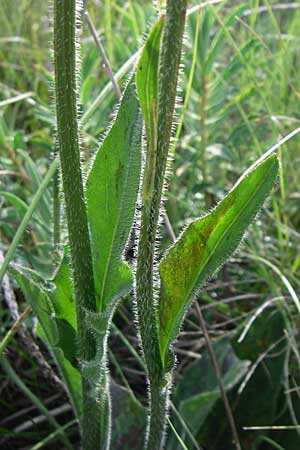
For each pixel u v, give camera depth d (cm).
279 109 43
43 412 28
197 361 31
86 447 24
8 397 32
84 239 21
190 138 39
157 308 21
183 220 39
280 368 30
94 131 37
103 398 24
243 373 30
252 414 29
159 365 22
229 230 20
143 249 20
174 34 17
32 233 34
